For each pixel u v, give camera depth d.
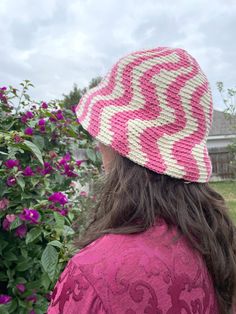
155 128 0.89
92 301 0.77
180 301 0.81
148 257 0.81
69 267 0.83
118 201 0.89
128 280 0.78
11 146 2.24
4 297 2.06
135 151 0.88
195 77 0.94
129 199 0.88
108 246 0.83
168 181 0.89
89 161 3.31
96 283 0.78
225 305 0.93
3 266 2.30
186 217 0.88
